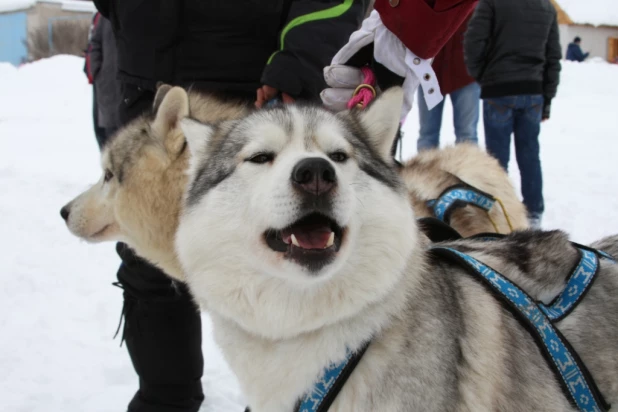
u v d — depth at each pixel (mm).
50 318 4414
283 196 1774
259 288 1869
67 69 19188
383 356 1811
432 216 2945
